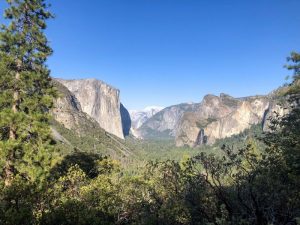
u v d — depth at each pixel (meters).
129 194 20.12
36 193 12.42
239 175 13.68
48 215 11.34
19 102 27.34
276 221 12.27
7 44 27.09
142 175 19.94
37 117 26.55
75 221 11.78
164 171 16.73
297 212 11.84
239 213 13.49
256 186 13.11
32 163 26.31
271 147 13.95
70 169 27.94
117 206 19.27
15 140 25.45
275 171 12.77
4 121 24.94
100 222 12.61
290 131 14.11
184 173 15.98
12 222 10.24
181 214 15.62
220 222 11.83
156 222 16.92
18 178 12.67
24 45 27.58
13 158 25.92
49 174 26.03
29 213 10.80
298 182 11.73
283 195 12.30
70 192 22.20
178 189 16.11
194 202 15.06
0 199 11.44
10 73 26.89
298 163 12.45
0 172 24.91
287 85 22.56
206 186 15.02
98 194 18.77
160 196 18.52
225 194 14.19
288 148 12.91
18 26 28.19
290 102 19.22
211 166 14.24
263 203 13.06
